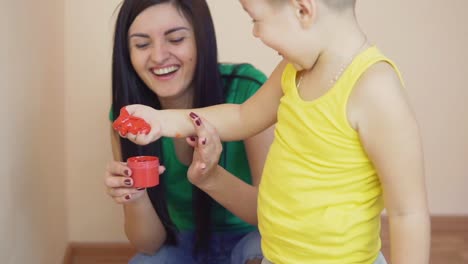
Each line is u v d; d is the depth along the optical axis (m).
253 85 1.59
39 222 1.81
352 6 1.00
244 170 1.64
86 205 2.41
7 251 1.44
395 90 0.96
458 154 2.54
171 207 1.69
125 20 1.47
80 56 2.27
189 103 1.58
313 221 1.04
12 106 1.47
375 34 2.38
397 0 2.35
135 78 1.54
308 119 1.01
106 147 2.35
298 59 1.03
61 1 2.15
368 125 0.96
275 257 1.11
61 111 2.20
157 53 1.43
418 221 0.97
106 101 2.31
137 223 1.50
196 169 1.29
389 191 0.99
